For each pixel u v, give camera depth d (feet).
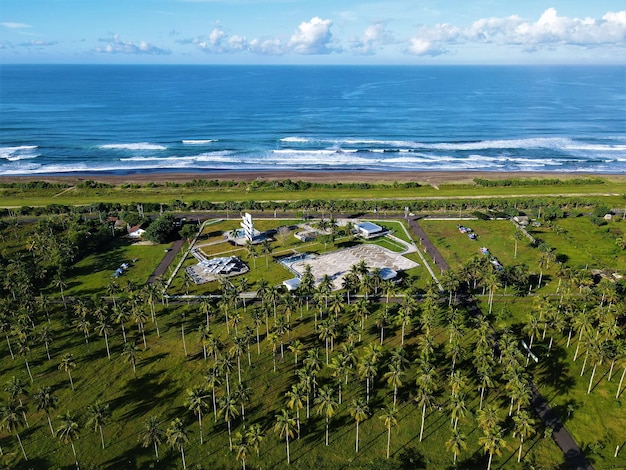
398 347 343.05
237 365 325.01
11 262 457.27
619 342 310.45
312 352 296.10
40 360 335.26
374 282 402.31
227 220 598.34
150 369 325.21
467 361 328.49
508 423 274.98
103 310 350.64
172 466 251.60
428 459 253.44
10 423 249.34
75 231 509.35
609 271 446.60
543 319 341.21
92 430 273.95
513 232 547.49
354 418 270.05
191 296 416.87
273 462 253.24
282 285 430.61
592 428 272.31
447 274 400.06
